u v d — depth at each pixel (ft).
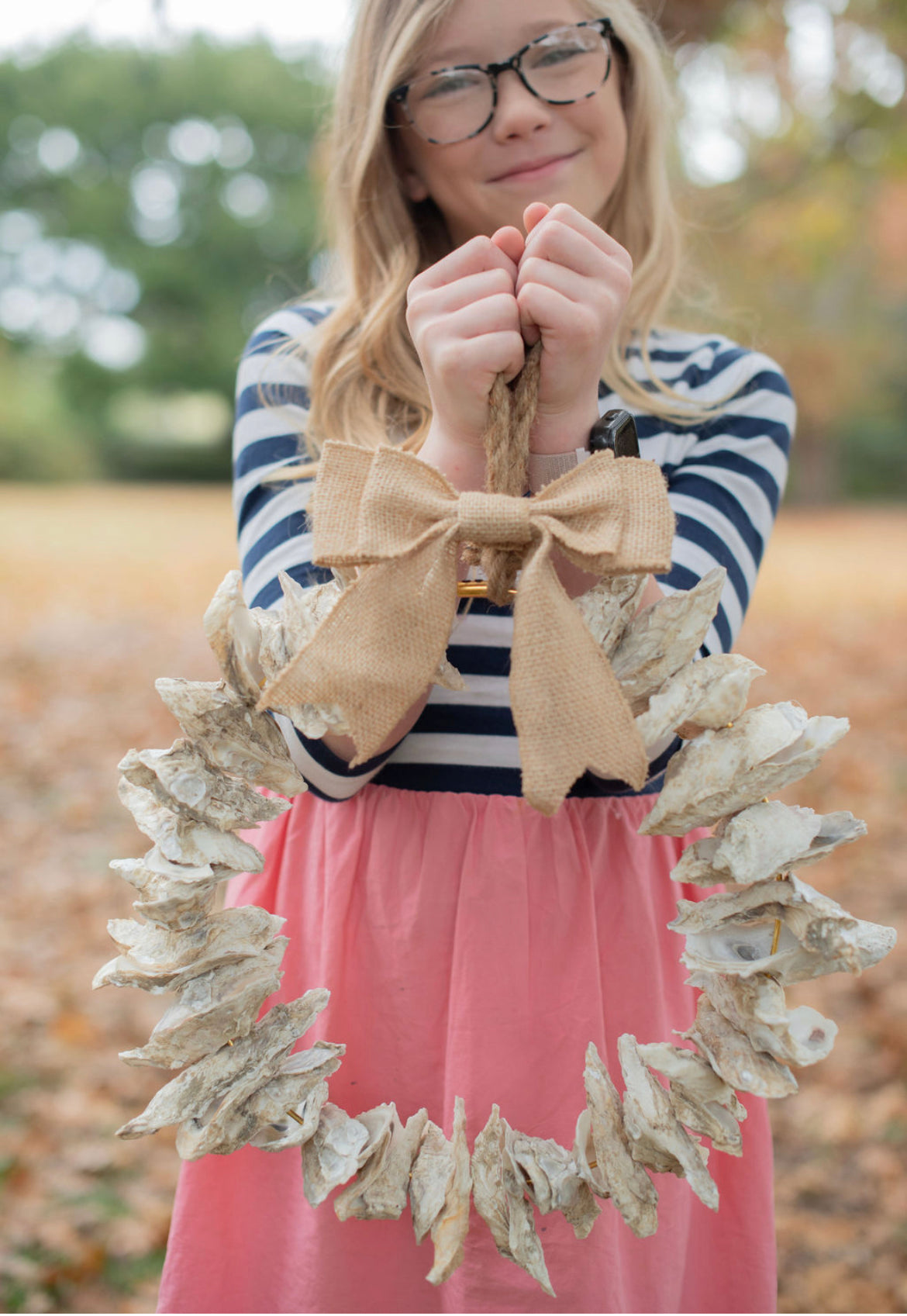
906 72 15.75
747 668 2.57
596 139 3.86
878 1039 8.80
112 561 35.58
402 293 3.92
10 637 23.34
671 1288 3.39
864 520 59.31
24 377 75.87
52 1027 8.86
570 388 2.76
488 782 3.35
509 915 3.22
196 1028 2.72
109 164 75.87
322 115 5.34
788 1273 6.64
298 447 3.78
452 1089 3.18
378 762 3.12
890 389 65.00
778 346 43.39
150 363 77.77
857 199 22.04
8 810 13.56
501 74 3.67
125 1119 7.80
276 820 3.66
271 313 4.80
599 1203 3.16
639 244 4.54
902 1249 6.79
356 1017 3.32
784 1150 7.68
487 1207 2.82
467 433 2.81
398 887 3.32
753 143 16.93
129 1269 6.53
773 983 2.64
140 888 2.68
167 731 17.10
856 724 18.12
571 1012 3.22
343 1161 2.81
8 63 72.49
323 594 2.76
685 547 3.52
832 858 12.12
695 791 2.60
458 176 3.86
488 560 2.72
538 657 2.48
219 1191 3.43
